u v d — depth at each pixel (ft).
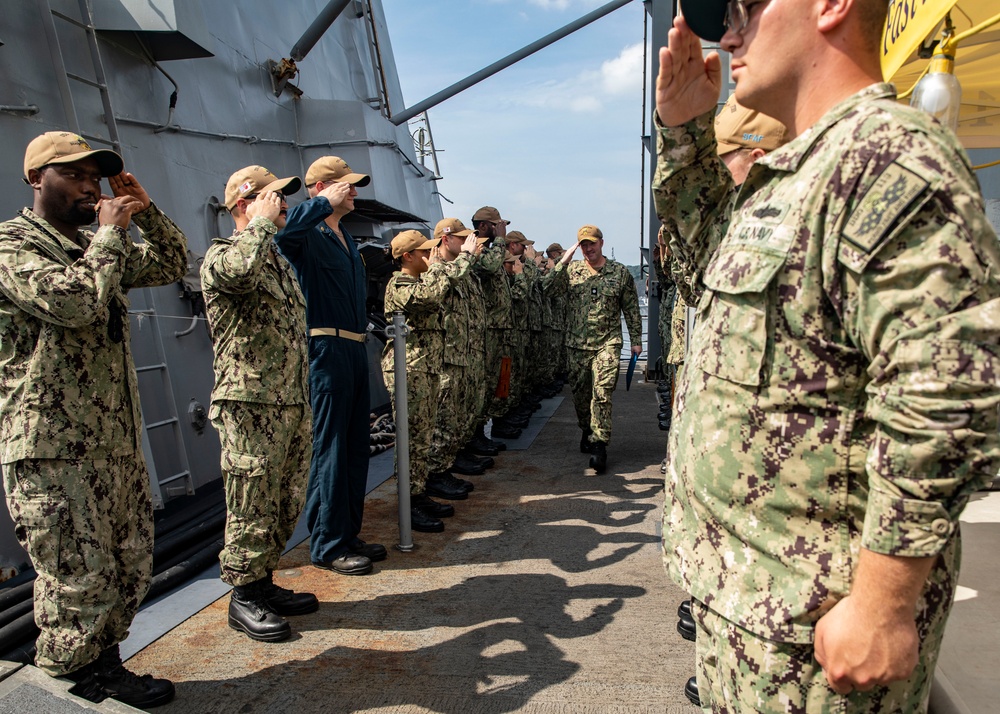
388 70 34.83
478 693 8.10
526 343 26.37
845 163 3.30
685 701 7.89
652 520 14.32
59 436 7.29
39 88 13.11
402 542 12.75
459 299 16.12
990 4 6.73
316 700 8.00
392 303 13.96
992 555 9.21
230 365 9.42
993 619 7.61
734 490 3.72
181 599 10.75
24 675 7.50
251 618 9.53
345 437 11.75
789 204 3.53
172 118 16.92
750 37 3.90
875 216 3.12
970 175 3.20
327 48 27.02
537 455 20.42
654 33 24.95
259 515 9.47
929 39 7.40
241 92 20.15
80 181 7.78
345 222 26.81
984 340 2.89
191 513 14.30
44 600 7.38
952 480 2.93
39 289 6.99
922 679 3.61
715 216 4.93
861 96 3.51
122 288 8.71
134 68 15.90
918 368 2.95
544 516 14.67
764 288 3.51
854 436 3.44
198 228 17.43
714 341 3.83
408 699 7.99
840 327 3.42
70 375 7.41
